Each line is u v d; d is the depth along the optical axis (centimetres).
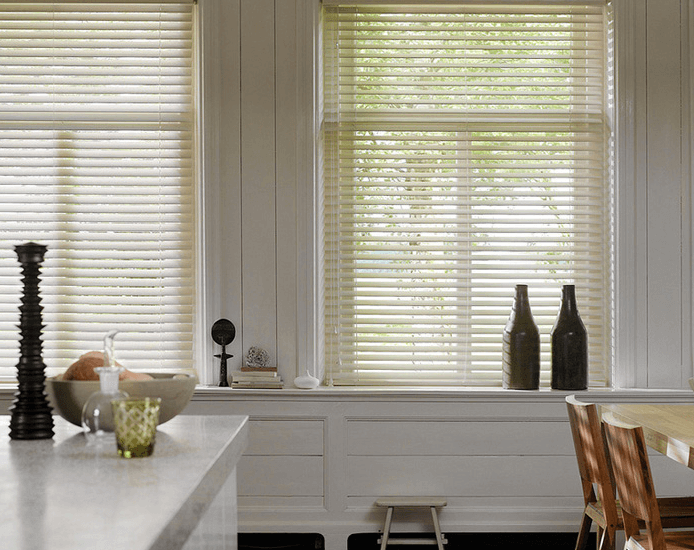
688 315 366
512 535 363
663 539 199
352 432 354
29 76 375
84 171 372
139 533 88
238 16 366
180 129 372
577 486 354
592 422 239
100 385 147
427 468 354
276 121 366
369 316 381
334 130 376
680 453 214
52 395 155
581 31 376
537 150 377
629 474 205
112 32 372
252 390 351
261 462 353
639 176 367
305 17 366
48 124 372
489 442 353
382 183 377
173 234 373
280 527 352
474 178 381
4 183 370
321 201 376
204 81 363
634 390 356
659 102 368
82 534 88
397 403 353
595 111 380
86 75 372
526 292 364
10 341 373
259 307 365
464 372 374
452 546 363
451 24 382
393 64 377
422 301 376
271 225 365
